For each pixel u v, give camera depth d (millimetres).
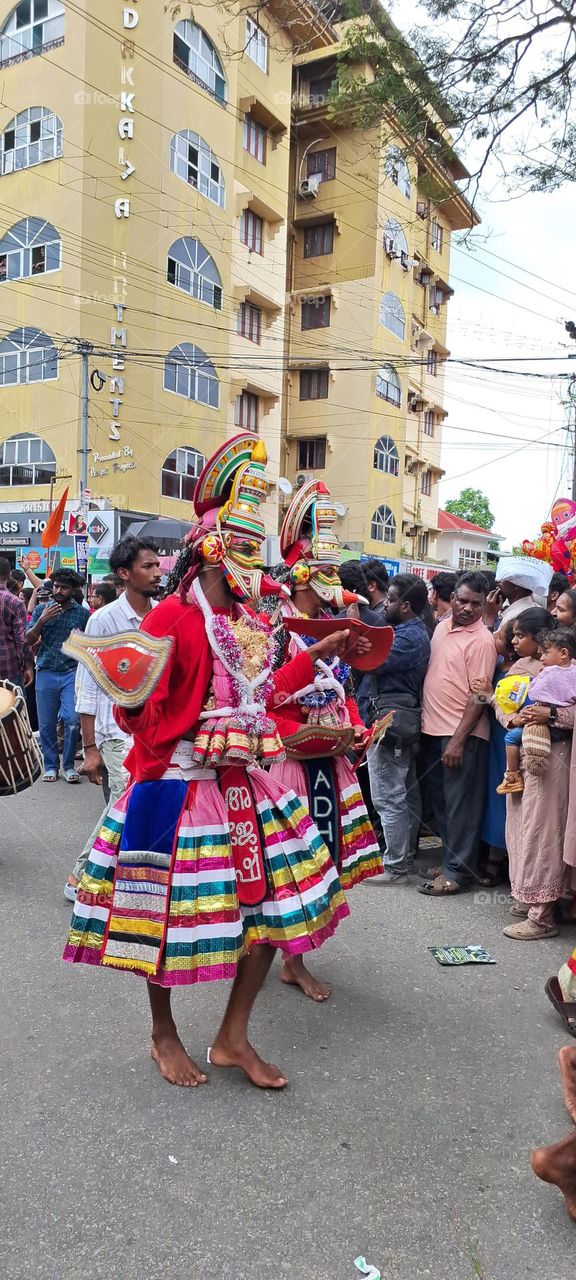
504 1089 2594
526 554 6141
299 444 22328
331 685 3088
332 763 3207
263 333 20594
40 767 4281
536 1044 2867
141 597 3877
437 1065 2721
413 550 25844
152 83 16062
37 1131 2328
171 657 2324
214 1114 2428
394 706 4383
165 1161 2219
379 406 21625
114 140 16016
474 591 4367
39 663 6750
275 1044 2840
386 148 7289
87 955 2484
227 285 18578
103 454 16594
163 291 16859
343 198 20328
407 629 4477
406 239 21266
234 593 2512
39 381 17203
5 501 17984
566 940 3820
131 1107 2449
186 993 3199
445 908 4203
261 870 2527
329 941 3736
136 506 16734
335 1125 2393
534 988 3303
